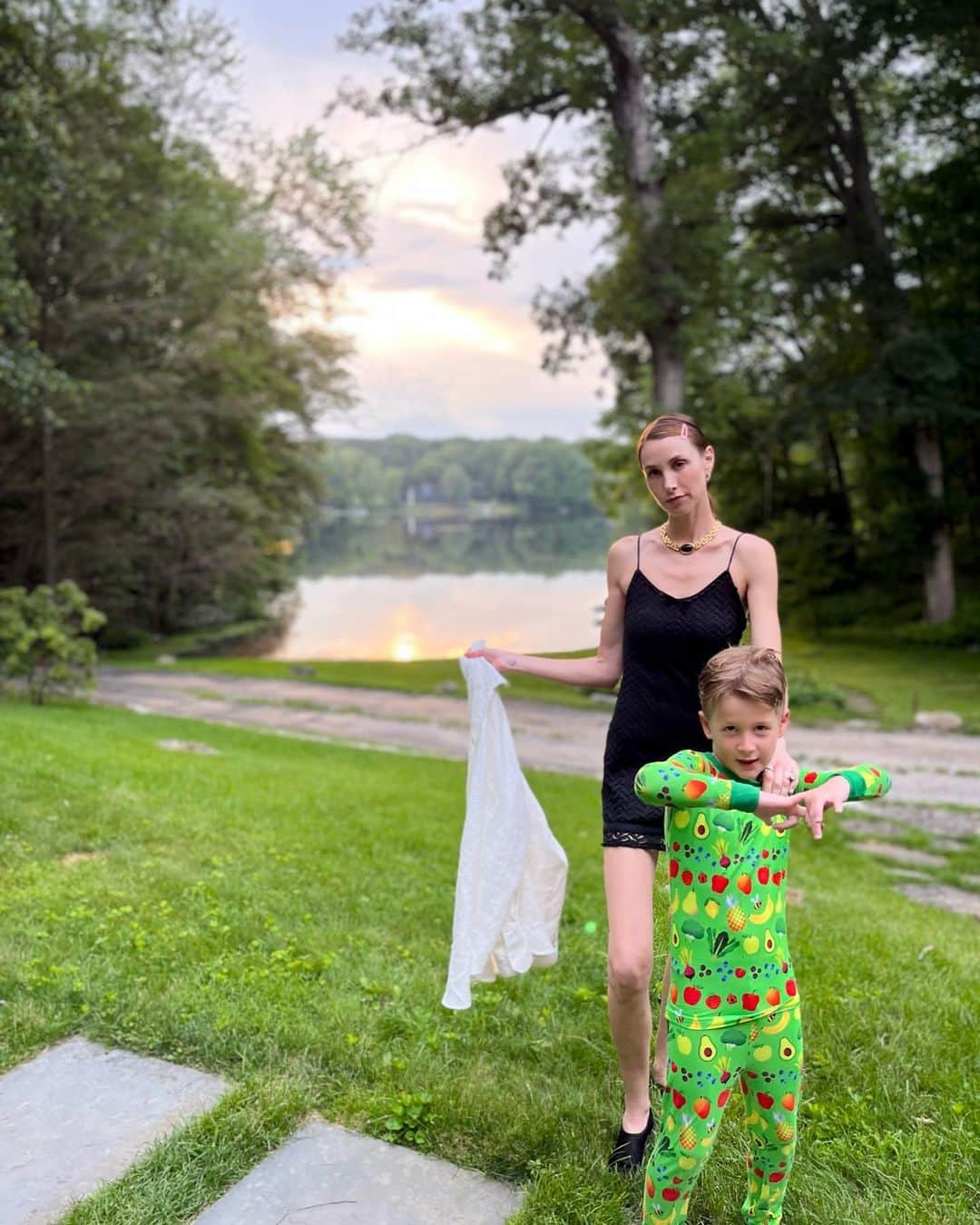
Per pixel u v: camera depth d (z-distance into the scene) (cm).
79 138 2055
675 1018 197
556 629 2989
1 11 1658
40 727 927
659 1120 252
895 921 545
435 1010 334
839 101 2523
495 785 270
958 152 2634
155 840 541
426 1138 249
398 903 480
